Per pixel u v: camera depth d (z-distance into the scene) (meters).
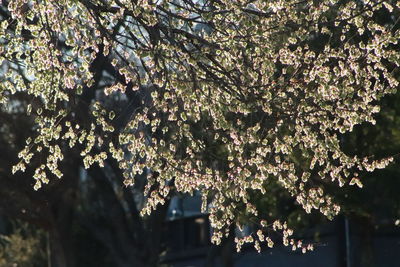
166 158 23.44
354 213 43.19
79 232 44.75
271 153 23.44
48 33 21.75
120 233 43.75
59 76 22.05
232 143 23.61
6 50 23.77
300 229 41.38
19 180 39.84
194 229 55.81
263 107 22.42
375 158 37.09
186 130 23.17
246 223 28.05
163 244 49.34
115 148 25.06
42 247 56.88
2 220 60.94
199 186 25.05
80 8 22.03
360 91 22.45
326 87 21.78
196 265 55.88
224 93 22.94
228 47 22.69
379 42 21.92
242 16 22.72
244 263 58.34
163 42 22.05
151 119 24.94
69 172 39.94
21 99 37.47
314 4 22.48
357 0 25.88
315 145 23.34
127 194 41.03
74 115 28.70
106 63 29.66
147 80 23.05
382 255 53.09
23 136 38.50
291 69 23.12
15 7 21.36
